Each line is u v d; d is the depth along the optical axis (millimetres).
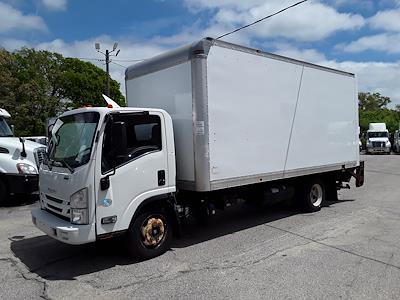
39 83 36625
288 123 7770
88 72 41188
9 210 9812
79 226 5008
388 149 36406
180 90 6270
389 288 4496
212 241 6613
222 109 6328
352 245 6184
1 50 32844
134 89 7348
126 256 5883
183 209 6375
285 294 4383
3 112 11742
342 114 9508
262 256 5746
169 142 5895
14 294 4594
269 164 7324
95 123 5211
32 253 6180
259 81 7055
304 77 8195
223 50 6340
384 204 9875
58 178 5414
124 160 5316
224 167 6383
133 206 5414
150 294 4504
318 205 9117
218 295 4414
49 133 6152
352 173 10141
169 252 6023
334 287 4547
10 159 10109
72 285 4840
